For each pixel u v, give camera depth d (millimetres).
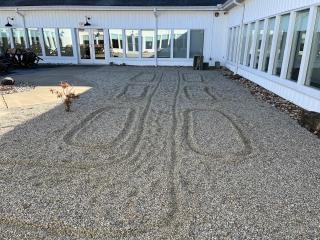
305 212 2889
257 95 8508
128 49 17406
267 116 6234
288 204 3018
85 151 4336
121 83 10594
